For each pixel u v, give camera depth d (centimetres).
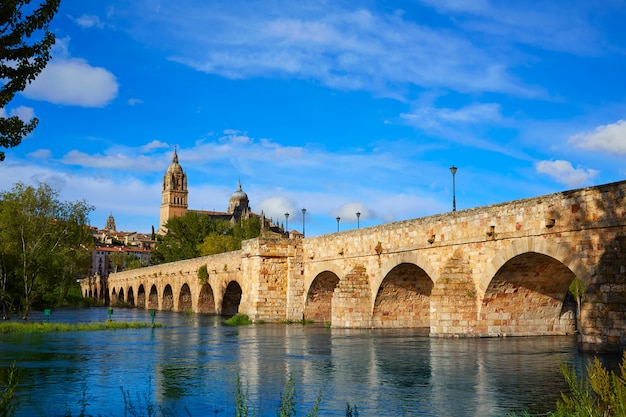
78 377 2877
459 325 4422
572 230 3600
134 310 12250
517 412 2042
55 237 8569
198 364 3300
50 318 8588
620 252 3309
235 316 7100
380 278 5616
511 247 4062
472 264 4456
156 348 4128
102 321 7831
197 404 2259
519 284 4362
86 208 9119
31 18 1998
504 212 4141
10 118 2070
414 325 5938
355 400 2288
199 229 15650
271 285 7169
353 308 5828
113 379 2820
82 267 12731
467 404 2188
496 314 4475
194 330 5878
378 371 2984
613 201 3362
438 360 3316
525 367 3003
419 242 5034
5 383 2714
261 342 4528
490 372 2875
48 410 2167
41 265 8281
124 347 4203
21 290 8550
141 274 14150
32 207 8362
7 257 8150
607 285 3328
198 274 10038
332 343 4372
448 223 4706
